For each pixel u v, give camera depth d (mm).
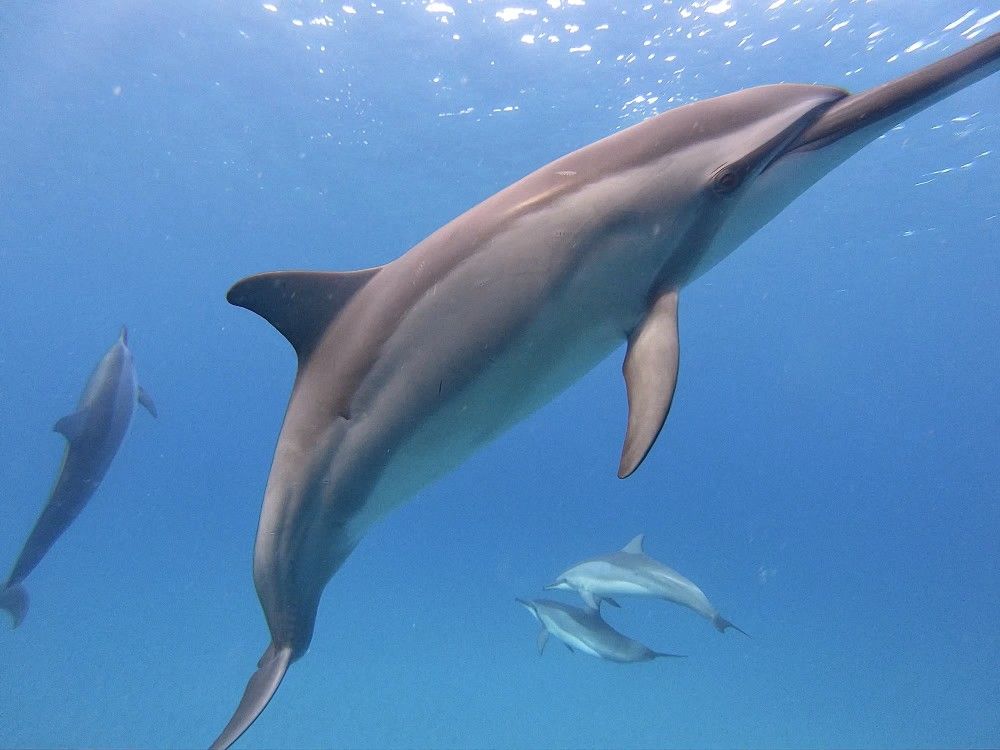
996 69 2889
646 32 14781
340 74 17562
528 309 3111
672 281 3186
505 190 3369
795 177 3170
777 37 14438
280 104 19344
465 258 3244
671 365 2738
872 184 20516
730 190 3139
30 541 6367
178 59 18094
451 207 24688
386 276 3512
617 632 9320
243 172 24016
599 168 3219
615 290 3135
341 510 3621
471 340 3186
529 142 19641
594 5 14180
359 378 3469
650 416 2582
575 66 16062
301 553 3695
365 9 15258
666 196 3139
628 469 2459
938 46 14203
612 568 9867
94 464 6508
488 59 16266
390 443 3424
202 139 22094
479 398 3248
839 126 3084
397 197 24297
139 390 7078
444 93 17719
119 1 16344
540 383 3275
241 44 17094
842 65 14969
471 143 19953
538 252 3119
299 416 3660
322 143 21094
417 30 15602
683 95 16438
